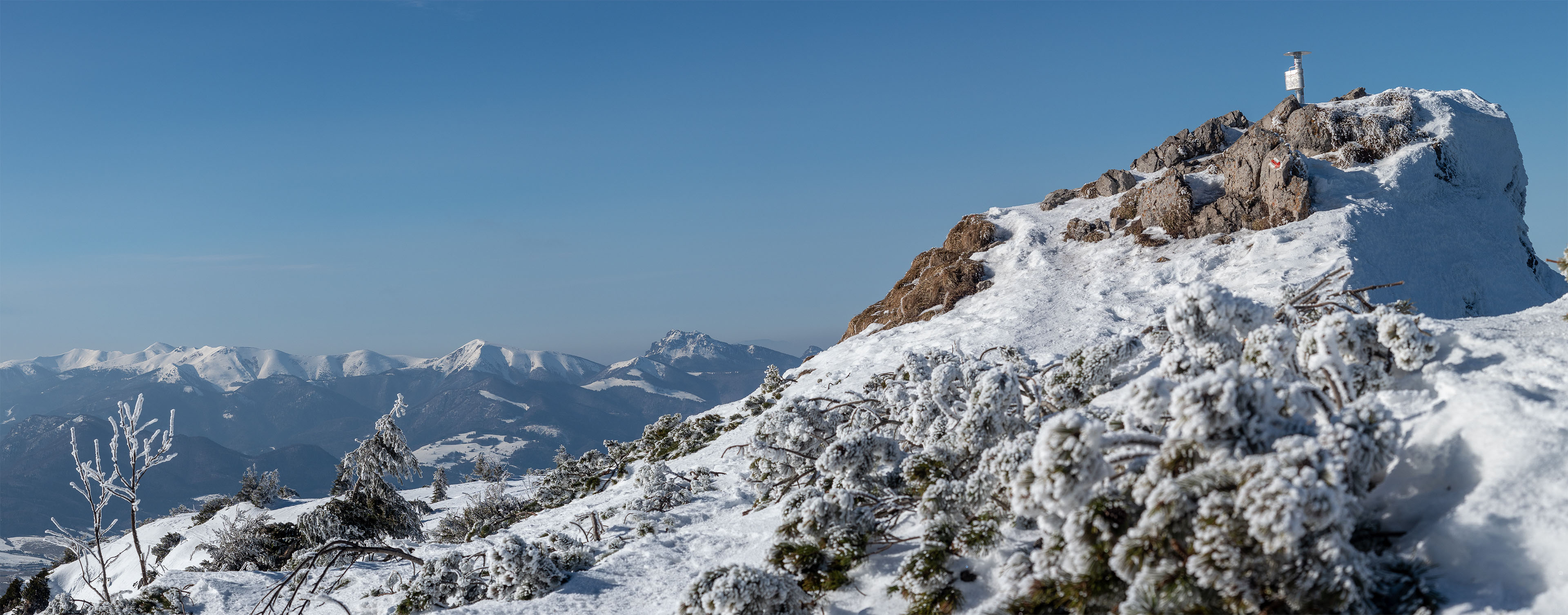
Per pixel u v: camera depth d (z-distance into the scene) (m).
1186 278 22.91
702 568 6.16
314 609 7.93
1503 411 3.18
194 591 8.78
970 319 24.11
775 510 7.27
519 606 5.73
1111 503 3.09
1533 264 27.44
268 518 18.94
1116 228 27.45
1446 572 2.83
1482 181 27.75
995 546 4.21
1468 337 4.00
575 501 16.89
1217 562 2.67
